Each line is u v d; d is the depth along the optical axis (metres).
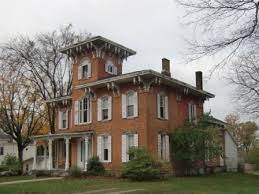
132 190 20.56
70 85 48.19
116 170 31.12
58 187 22.61
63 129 39.06
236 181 28.17
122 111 32.19
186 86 34.75
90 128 34.59
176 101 34.91
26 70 46.12
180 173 33.12
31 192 20.25
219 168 41.25
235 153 46.50
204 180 28.22
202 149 31.88
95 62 34.97
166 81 32.50
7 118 45.41
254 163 59.75
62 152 38.16
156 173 27.17
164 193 19.22
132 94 31.89
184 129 32.62
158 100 32.16
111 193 19.33
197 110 38.56
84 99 35.84
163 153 32.03
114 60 36.66
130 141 31.61
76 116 36.09
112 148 32.53
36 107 46.97
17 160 42.25
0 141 66.62
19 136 46.75
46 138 35.94
